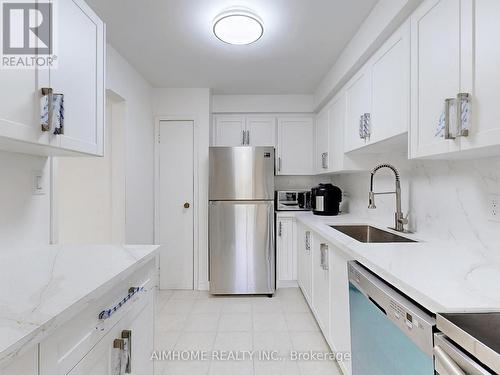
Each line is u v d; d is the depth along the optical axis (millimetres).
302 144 3342
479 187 1262
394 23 1458
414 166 1788
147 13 1758
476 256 1196
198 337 2072
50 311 675
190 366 1743
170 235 3061
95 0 1618
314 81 2895
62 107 1023
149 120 2945
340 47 2184
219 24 1790
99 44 1330
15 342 547
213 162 2828
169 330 2174
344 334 1529
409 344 848
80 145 1188
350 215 2795
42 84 972
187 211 3062
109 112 2406
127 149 2436
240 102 3287
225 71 2646
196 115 3051
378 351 1051
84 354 793
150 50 2236
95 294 815
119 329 991
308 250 2469
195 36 2029
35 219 1349
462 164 1368
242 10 1684
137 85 2646
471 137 966
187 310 2525
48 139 1000
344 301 1529
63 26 1073
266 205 2834
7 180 1192
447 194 1479
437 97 1148
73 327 750
